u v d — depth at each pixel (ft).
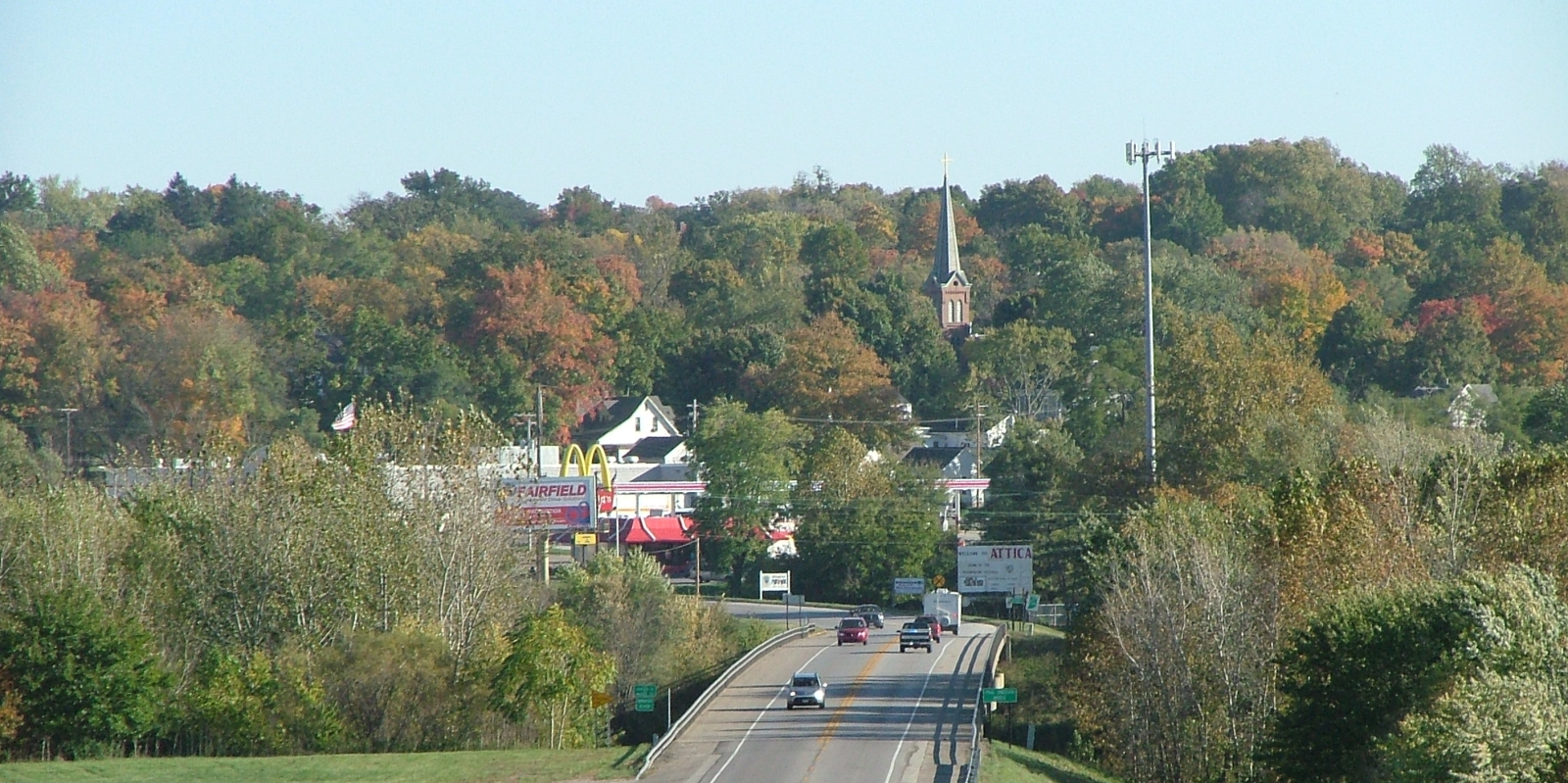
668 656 325.01
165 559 255.29
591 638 282.56
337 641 251.19
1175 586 244.01
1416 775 146.41
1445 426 425.69
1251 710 227.61
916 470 528.63
